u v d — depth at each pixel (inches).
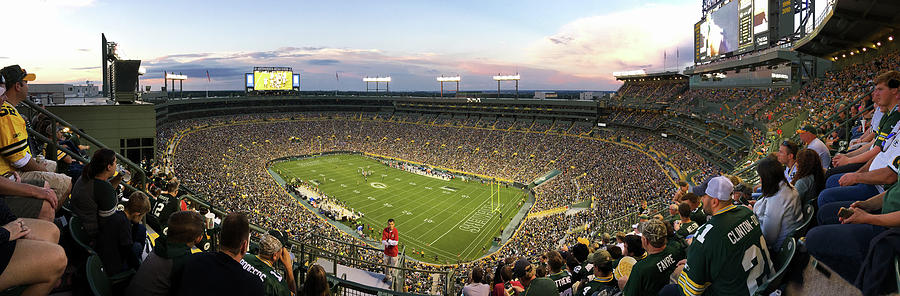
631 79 4205.2
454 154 3750.0
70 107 1631.4
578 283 360.8
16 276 129.4
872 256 144.9
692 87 3238.2
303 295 256.5
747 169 673.0
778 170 212.4
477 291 362.0
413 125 4825.3
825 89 1674.5
